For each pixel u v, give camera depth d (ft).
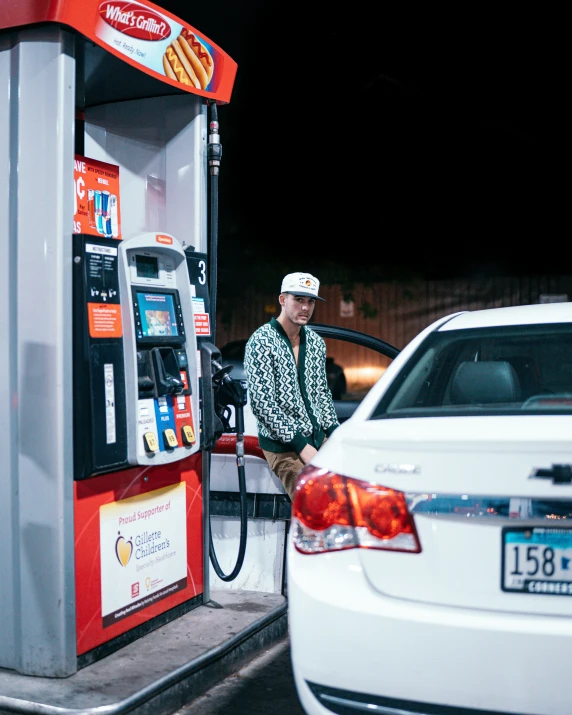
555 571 6.48
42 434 9.50
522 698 6.39
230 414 12.73
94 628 10.23
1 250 9.76
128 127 13.03
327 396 14.19
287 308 13.28
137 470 11.00
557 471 6.48
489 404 8.58
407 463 6.93
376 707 6.82
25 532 9.66
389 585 6.86
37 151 9.46
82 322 9.69
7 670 9.95
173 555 11.91
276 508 13.88
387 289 54.24
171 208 12.85
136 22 10.44
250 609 12.59
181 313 11.62
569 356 9.31
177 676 10.05
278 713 10.21
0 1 9.43
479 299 54.34
